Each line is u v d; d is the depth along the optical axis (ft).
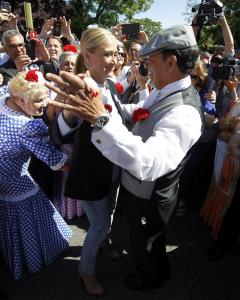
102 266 8.48
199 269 8.45
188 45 4.99
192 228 10.32
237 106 8.98
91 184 6.25
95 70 5.98
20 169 7.27
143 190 5.83
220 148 9.55
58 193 10.32
